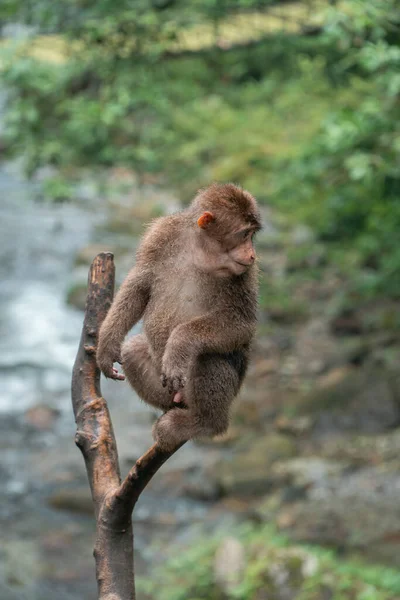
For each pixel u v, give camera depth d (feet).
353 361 58.95
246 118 97.14
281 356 60.70
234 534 40.19
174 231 15.81
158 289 15.70
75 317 68.80
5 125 43.88
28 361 62.39
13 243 77.61
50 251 77.05
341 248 74.02
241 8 42.24
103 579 13.50
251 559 35.09
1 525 42.75
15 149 44.01
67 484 46.83
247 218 15.23
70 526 43.04
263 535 37.58
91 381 15.35
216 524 42.75
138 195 87.66
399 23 37.29
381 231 66.03
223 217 15.17
